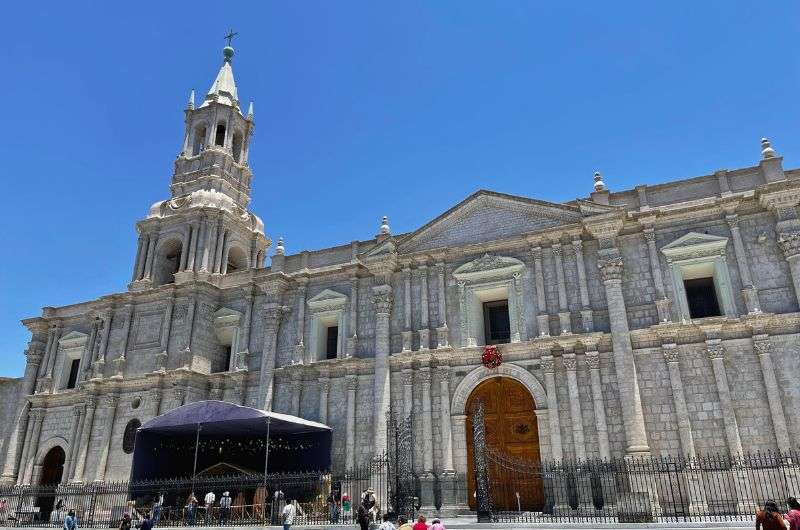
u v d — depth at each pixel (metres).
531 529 22.25
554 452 30.22
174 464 37.34
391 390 35.09
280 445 36.91
